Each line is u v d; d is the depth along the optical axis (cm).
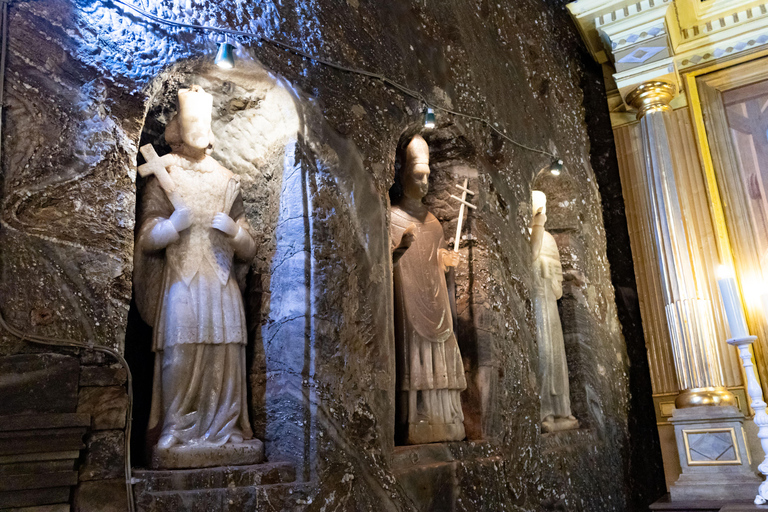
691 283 474
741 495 420
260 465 231
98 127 207
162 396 230
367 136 297
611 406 472
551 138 472
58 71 202
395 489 260
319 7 292
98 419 189
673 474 495
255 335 265
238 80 268
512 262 389
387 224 298
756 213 505
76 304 191
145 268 241
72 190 197
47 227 190
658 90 521
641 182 545
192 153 258
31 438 174
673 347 474
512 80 437
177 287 238
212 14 250
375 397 267
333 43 294
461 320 361
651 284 525
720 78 538
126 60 221
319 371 247
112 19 220
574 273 480
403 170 349
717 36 537
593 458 420
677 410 454
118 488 188
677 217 490
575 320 469
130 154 214
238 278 264
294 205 264
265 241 275
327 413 244
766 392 473
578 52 573
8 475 169
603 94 581
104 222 202
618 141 563
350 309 267
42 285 185
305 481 233
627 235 545
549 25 530
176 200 244
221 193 258
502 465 329
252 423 255
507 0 465
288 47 272
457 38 383
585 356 463
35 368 179
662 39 517
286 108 271
